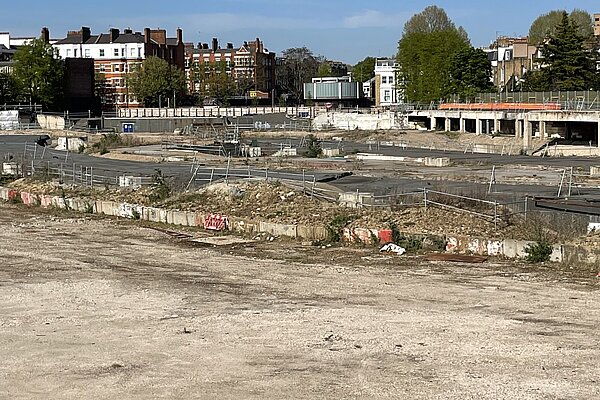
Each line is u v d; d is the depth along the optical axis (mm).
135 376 18109
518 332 21094
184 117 130875
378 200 42125
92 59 143125
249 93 194625
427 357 19078
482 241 32688
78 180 57125
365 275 29578
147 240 38750
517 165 70375
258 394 16781
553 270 29562
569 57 106875
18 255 34938
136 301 25906
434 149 93812
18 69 130625
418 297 25766
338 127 122688
